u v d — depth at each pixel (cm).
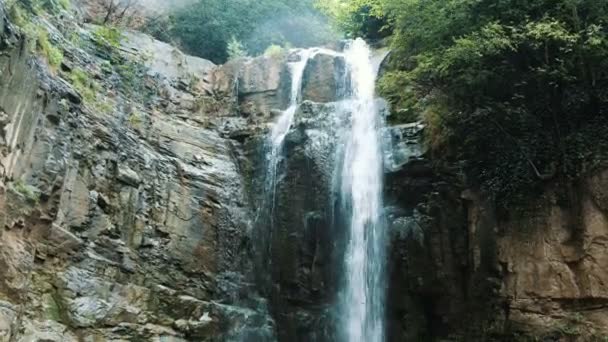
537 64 1380
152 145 1672
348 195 1686
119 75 1705
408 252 1554
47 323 1193
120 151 1538
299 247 1620
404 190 1620
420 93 1598
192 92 1989
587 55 1304
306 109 1759
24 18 1373
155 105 1798
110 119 1546
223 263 1678
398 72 1542
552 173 1362
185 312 1505
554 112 1373
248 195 1806
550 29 1257
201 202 1694
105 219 1424
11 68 1159
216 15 2453
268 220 1727
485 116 1448
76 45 1617
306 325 1581
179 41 2412
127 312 1373
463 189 1516
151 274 1497
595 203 1292
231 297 1652
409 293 1557
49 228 1260
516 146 1435
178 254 1580
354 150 1731
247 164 1847
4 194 1117
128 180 1522
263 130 1875
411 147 1631
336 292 1605
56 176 1287
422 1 1490
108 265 1383
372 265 1595
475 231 1472
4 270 1099
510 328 1355
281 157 1759
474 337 1435
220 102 2030
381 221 1611
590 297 1260
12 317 1087
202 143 1822
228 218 1734
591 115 1359
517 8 1367
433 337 1536
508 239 1414
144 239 1516
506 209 1430
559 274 1313
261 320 1619
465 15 1422
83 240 1355
